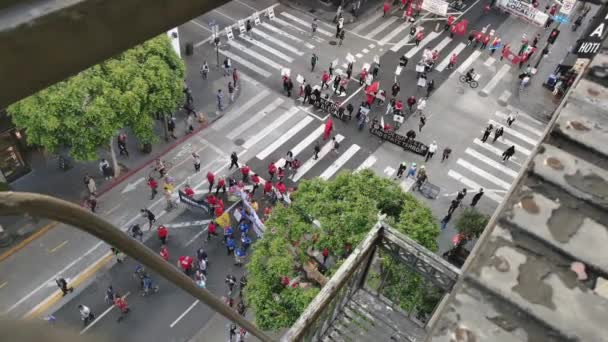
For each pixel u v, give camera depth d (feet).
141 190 105.19
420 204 72.69
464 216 92.99
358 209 67.97
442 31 157.28
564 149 13.15
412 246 30.53
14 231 93.30
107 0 5.16
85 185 103.86
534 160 12.74
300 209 71.82
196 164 109.40
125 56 89.61
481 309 10.22
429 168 117.91
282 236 69.36
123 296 88.74
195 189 107.34
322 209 69.56
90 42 5.19
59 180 104.12
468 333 9.88
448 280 30.25
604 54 14.78
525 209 11.78
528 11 161.17
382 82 138.10
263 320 66.08
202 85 129.70
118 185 105.19
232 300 89.51
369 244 31.48
